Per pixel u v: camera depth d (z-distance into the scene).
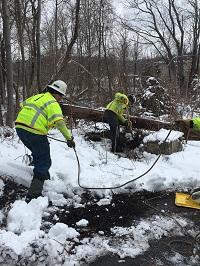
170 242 2.93
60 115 3.29
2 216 3.19
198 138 3.93
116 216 3.31
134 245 2.87
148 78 8.20
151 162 4.46
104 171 4.09
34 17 7.68
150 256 2.75
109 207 3.46
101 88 7.77
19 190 3.63
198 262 2.70
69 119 5.52
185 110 6.71
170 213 3.39
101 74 10.01
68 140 3.33
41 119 3.29
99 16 11.09
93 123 5.65
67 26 10.87
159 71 10.98
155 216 3.32
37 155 3.35
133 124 5.16
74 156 4.45
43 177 3.36
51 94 3.49
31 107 3.33
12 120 5.56
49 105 3.31
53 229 2.91
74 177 3.85
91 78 8.87
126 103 4.86
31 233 2.73
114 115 4.83
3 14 5.33
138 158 4.64
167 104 7.16
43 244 2.58
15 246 2.56
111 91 7.46
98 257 2.70
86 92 8.43
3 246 2.55
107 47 11.33
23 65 7.36
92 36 11.41
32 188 3.35
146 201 3.60
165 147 4.61
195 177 3.98
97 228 3.10
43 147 3.34
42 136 3.31
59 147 4.66
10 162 3.92
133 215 3.33
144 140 4.78
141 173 4.06
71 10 10.82
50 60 9.07
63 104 5.23
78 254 2.71
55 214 3.27
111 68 10.05
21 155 4.24
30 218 3.05
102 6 11.37
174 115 5.96
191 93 7.91
